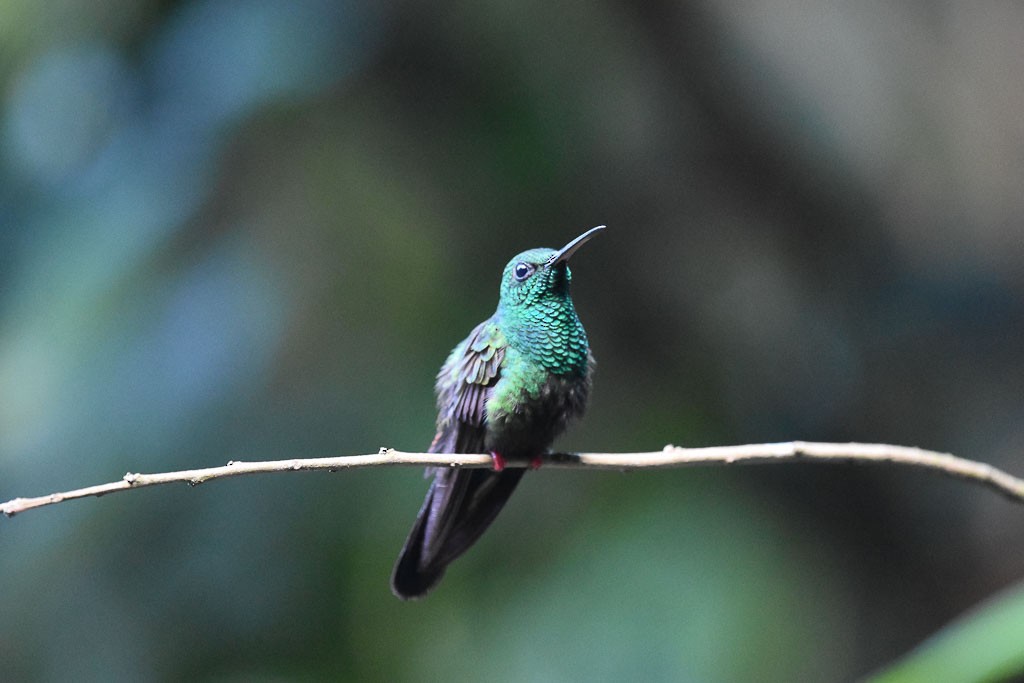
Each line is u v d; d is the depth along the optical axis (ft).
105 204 38.11
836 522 36.04
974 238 41.88
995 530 35.78
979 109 43.24
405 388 37.78
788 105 38.65
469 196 37.63
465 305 38.63
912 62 43.19
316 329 37.99
